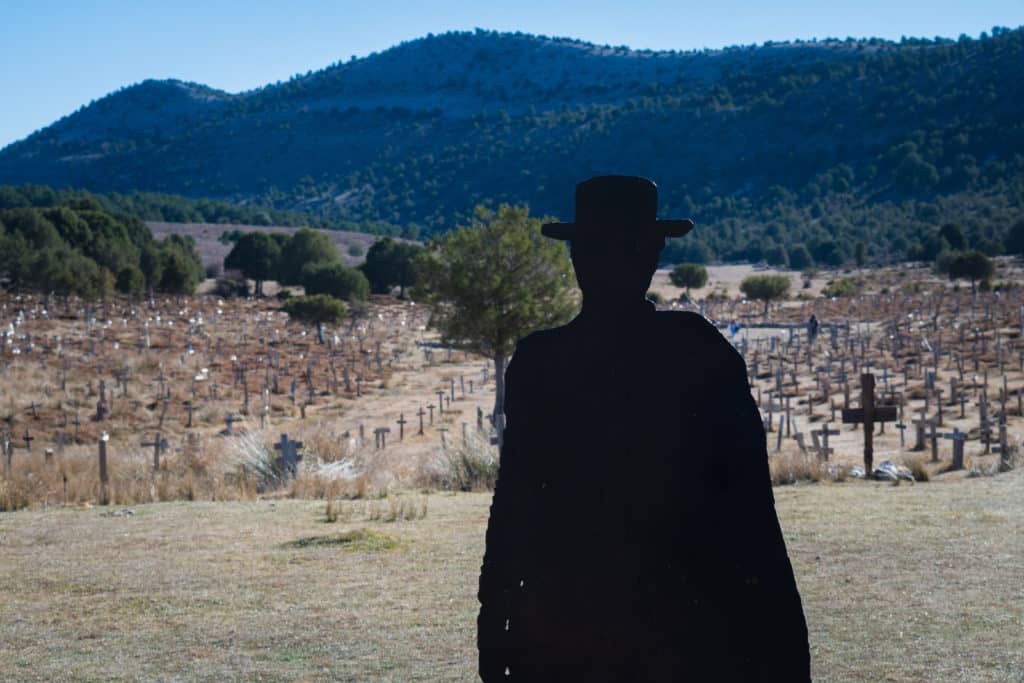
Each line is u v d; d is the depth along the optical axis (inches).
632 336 113.8
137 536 514.3
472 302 1232.2
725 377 111.6
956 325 2481.5
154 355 2080.5
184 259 4345.5
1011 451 789.9
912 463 738.2
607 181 115.9
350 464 799.1
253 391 1796.3
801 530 484.7
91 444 1306.6
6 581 420.2
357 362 2230.6
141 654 320.8
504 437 118.6
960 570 395.5
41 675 302.2
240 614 364.5
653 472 109.6
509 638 115.8
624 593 108.5
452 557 450.0
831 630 324.2
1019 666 283.3
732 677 106.2
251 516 574.9
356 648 320.8
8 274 3462.1
